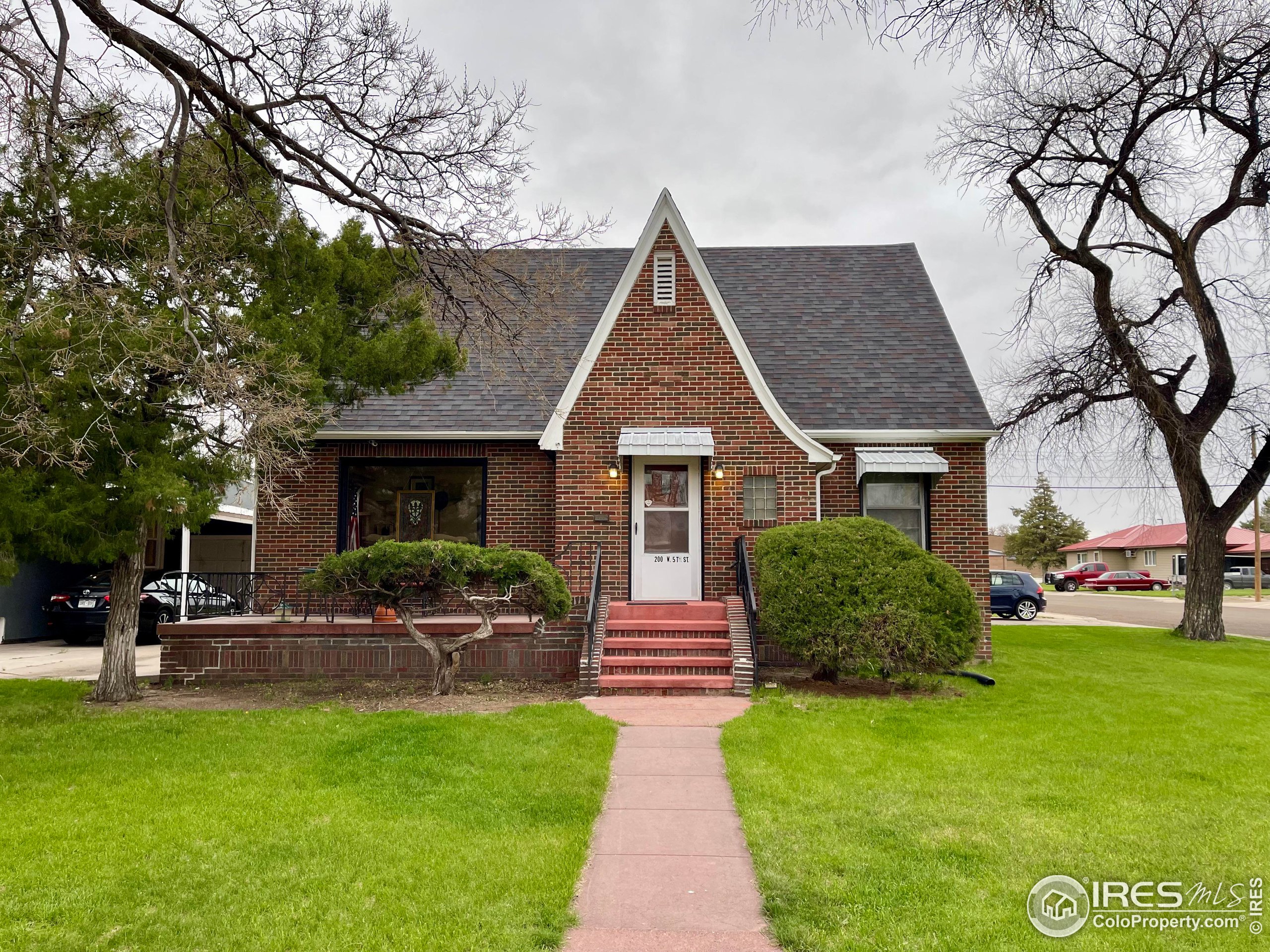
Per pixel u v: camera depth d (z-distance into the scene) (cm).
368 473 1512
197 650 1227
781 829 598
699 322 1382
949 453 1512
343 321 1124
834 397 1559
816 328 1745
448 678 1088
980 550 1486
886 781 708
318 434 1435
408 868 524
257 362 883
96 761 768
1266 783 712
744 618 1200
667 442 1300
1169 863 539
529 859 543
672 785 705
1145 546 6644
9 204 907
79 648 1919
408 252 1153
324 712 974
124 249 919
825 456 1353
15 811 630
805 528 1171
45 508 859
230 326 862
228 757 775
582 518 1341
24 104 876
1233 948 435
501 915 466
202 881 505
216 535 2514
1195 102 1605
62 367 807
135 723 916
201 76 889
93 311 787
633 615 1261
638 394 1368
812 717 932
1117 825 608
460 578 1003
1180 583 5638
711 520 1349
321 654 1224
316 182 1052
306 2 967
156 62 852
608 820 629
